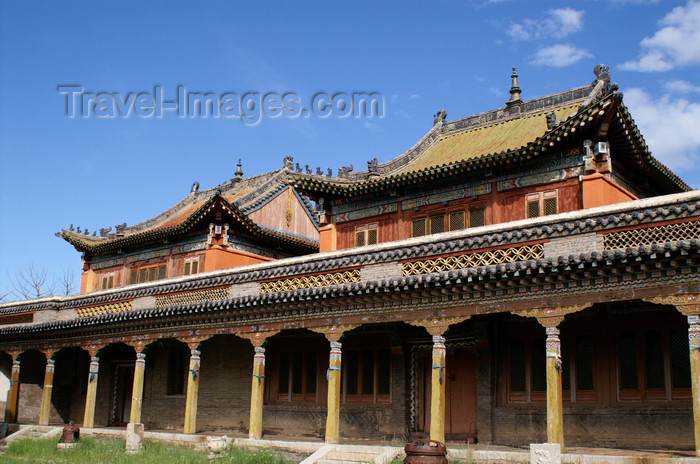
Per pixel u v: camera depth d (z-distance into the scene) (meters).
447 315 22.28
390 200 30.06
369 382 28.38
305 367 30.38
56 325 33.91
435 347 22.25
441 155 31.98
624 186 27.06
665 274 18.67
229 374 32.72
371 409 27.86
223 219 36.31
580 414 22.84
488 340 25.05
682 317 21.62
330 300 24.70
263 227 39.22
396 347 27.50
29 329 35.28
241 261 37.06
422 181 28.75
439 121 34.62
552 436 19.44
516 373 24.67
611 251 18.86
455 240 22.86
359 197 31.06
